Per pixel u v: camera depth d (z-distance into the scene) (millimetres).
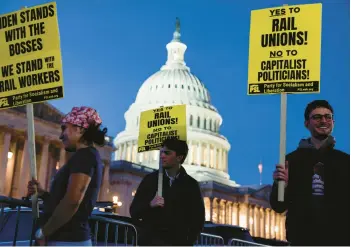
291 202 6328
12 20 7379
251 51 6996
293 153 6582
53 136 60594
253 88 6887
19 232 10422
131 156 111750
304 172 6301
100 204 15898
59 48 7121
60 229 5793
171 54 131125
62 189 5953
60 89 7012
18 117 56844
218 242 15492
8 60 7320
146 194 7648
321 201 6129
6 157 54500
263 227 115125
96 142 6285
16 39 7332
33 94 7086
